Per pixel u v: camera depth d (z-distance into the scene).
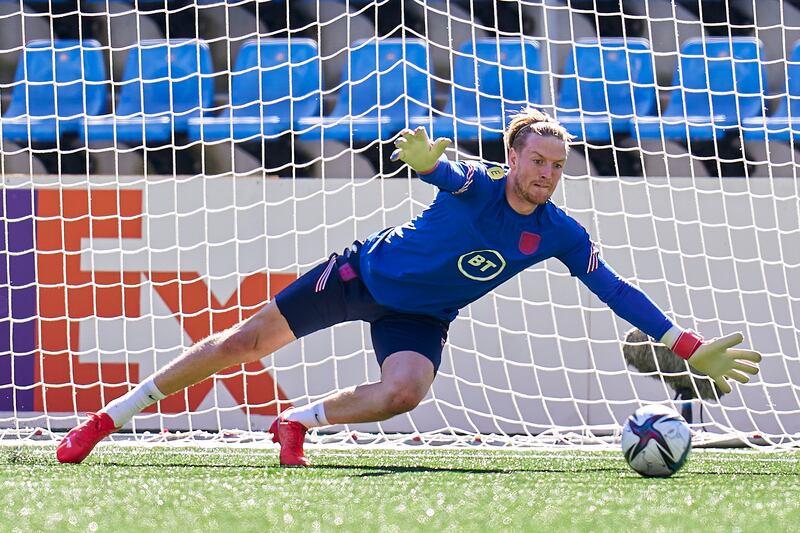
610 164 26.59
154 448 18.16
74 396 21.14
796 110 28.89
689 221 23.16
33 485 10.84
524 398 23.28
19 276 22.95
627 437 12.79
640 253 23.25
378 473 13.17
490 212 12.21
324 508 9.16
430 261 12.61
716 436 20.16
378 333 13.34
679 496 10.30
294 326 13.49
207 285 23.06
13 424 22.95
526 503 9.65
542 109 28.33
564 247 12.41
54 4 30.86
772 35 30.98
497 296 22.92
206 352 13.76
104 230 23.05
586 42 28.89
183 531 7.93
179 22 31.25
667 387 21.75
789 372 23.17
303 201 23.39
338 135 26.34
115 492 10.25
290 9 31.47
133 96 29.17
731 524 8.46
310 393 23.06
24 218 22.20
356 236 23.42
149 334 23.00
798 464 15.77
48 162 26.50
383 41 29.58
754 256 23.39
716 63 29.23
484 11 30.66
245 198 23.33
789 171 26.22
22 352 23.00
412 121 26.53
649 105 28.55
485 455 17.56
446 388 23.20
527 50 28.94
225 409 20.86
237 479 11.88
